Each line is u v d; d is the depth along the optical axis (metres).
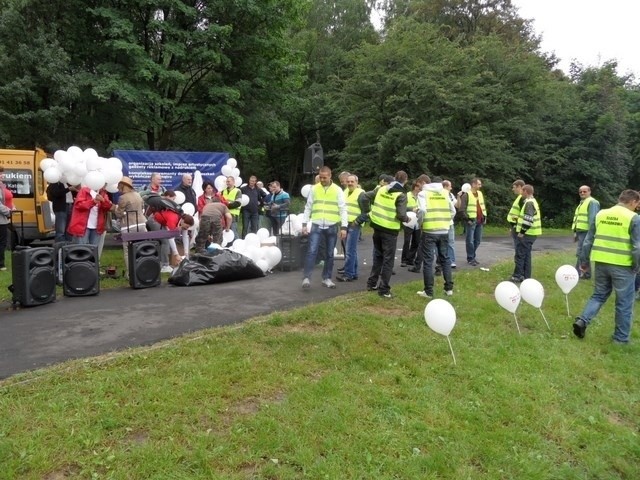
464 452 3.78
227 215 9.84
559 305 8.03
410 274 9.80
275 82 22.52
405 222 7.42
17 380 4.23
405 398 4.46
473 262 11.34
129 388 4.18
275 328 5.88
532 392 4.84
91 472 3.17
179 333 5.60
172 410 3.87
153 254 8.15
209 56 18.75
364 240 16.47
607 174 30.69
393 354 5.37
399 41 26.19
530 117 27.73
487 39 28.20
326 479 3.28
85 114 19.86
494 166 25.59
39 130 18.75
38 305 6.80
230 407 4.04
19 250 6.69
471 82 24.50
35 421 3.63
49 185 11.16
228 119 20.38
